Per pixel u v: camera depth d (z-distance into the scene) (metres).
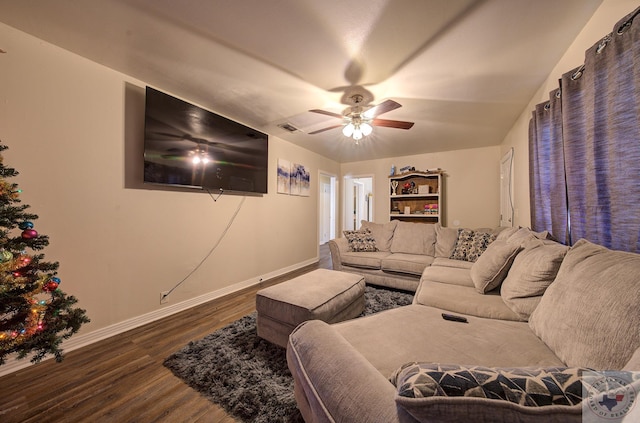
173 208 2.49
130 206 2.16
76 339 1.83
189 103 2.47
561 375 0.47
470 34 1.58
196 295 2.69
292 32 1.58
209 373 1.50
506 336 1.12
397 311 1.44
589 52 1.33
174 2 1.36
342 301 1.87
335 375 0.69
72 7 1.40
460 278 2.13
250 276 3.40
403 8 1.38
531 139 2.38
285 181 4.07
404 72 2.01
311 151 4.77
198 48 1.76
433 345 1.05
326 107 2.70
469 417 0.44
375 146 4.41
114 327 2.04
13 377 1.50
